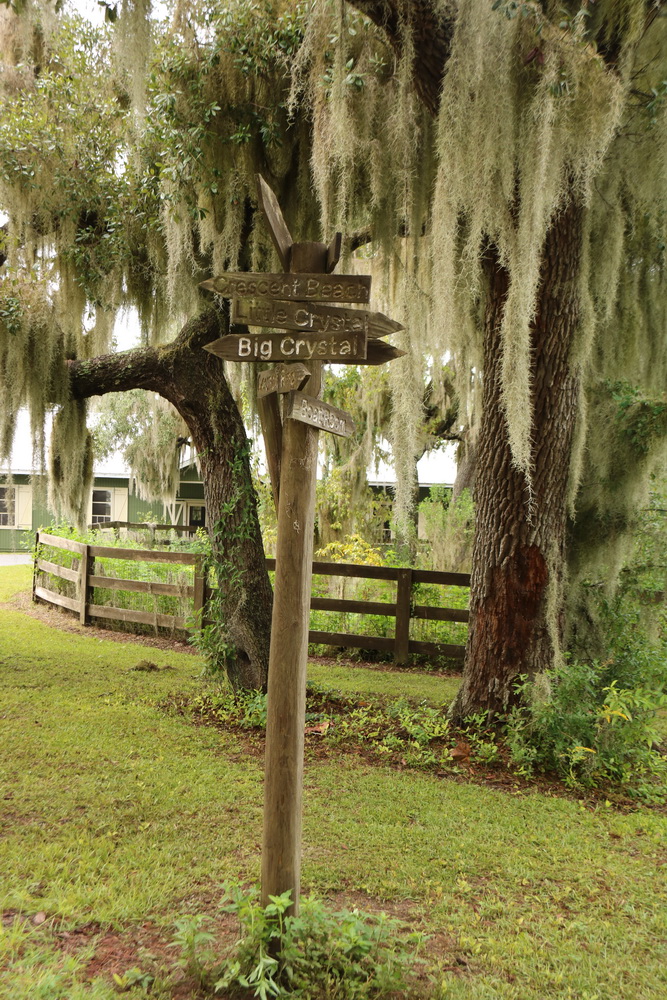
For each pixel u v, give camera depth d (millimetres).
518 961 2328
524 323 3674
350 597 8344
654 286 4980
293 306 2322
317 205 5070
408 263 4711
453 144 3551
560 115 3486
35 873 2699
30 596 10992
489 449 4656
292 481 2271
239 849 3012
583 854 3145
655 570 4977
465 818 3484
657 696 4199
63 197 5430
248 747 4355
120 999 1974
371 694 5922
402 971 2164
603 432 4926
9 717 4746
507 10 3133
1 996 1896
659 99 3762
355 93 4012
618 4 3588
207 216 4965
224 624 5398
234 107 4746
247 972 2090
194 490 20516
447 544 8961
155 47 4754
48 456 6762
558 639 4480
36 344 5699
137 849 2959
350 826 3340
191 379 5504
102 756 4070
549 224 3713
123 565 8688
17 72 5824
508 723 4379
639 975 2281
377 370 10445
